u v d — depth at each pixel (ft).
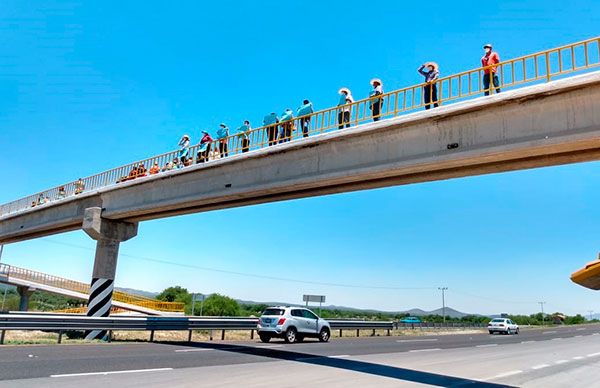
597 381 40.73
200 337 78.84
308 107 56.59
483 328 174.19
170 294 263.29
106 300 79.87
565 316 363.97
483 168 43.37
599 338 124.26
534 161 40.42
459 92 42.16
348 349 62.34
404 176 48.01
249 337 82.94
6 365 34.06
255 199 63.93
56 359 38.50
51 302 333.62
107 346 53.06
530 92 36.58
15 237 116.16
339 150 50.96
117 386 27.43
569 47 35.96
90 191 84.79
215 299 234.99
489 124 39.88
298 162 54.85
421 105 44.68
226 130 69.72
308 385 30.68
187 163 71.56
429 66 45.73
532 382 38.78
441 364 48.93
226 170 63.36
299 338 75.25
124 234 84.38
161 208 73.26
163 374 32.83
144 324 62.49
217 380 31.04
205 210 72.64
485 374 42.55
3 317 50.26
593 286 12.18
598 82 33.65
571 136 34.81
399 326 124.77
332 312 274.16
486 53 42.80
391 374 39.14
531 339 111.96
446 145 42.37
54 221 95.55
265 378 32.86
